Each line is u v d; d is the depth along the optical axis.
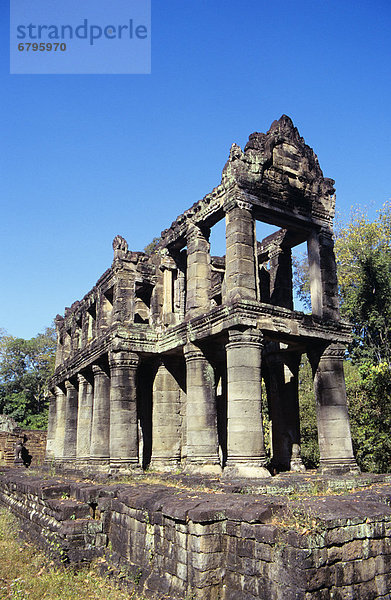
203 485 13.54
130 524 11.38
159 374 21.00
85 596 10.38
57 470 23.73
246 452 14.42
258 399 15.05
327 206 19.48
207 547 8.59
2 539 16.20
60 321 34.56
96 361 22.91
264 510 8.30
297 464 19.45
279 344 19.78
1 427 36.50
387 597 8.09
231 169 17.05
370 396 23.77
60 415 30.47
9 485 20.86
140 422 23.22
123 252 22.58
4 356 60.34
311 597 7.14
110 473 18.73
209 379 17.69
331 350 17.98
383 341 34.00
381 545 8.34
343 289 38.19
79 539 12.20
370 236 37.97
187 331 18.09
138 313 25.08
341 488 13.27
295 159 18.88
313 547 7.34
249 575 8.10
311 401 29.41
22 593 10.28
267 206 17.45
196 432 17.08
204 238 19.41
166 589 9.38
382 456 22.83
